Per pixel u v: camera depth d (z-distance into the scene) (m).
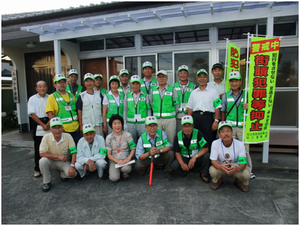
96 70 5.71
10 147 5.32
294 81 4.61
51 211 2.53
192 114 3.47
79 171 3.19
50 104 3.37
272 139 4.22
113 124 3.19
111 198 2.77
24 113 6.65
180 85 3.86
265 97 3.17
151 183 3.14
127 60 5.37
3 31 5.41
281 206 2.49
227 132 2.76
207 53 4.86
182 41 4.99
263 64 3.13
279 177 3.25
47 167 3.00
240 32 4.69
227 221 2.24
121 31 4.02
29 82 6.61
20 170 3.85
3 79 8.75
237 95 3.24
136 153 3.19
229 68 3.45
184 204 2.57
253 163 3.64
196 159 3.15
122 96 3.80
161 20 3.77
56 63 4.56
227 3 3.27
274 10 3.33
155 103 3.58
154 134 3.14
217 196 2.73
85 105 3.57
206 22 3.57
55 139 3.11
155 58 5.16
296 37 4.43
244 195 2.75
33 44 5.67
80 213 2.47
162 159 3.34
